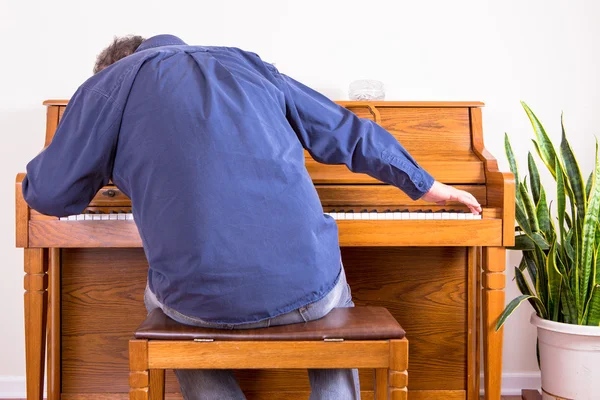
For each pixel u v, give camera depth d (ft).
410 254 7.41
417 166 4.85
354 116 4.84
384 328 4.55
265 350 4.46
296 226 4.28
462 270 7.42
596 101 8.46
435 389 7.47
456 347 7.46
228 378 5.04
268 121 4.34
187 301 4.33
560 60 8.45
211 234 4.10
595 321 6.97
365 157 4.77
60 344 7.27
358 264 7.41
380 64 8.46
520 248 7.17
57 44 8.28
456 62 8.46
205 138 4.14
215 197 4.11
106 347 7.30
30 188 4.47
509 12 8.43
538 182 7.66
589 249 6.95
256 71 4.67
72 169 4.35
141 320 7.30
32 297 6.35
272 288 4.27
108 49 5.43
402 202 6.77
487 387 6.54
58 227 6.18
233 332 4.47
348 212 6.68
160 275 4.48
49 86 8.29
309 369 4.96
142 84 4.32
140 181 4.26
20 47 8.25
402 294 7.41
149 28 8.35
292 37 8.43
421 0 8.44
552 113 8.47
